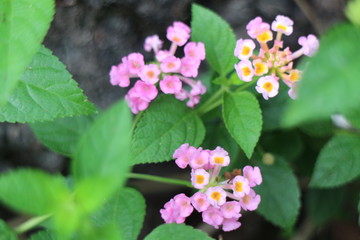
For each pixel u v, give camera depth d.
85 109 0.23
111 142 0.18
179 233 0.22
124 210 0.24
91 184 0.18
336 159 0.26
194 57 0.24
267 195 0.27
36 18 0.20
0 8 0.20
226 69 0.25
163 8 0.31
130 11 0.31
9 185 0.19
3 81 0.20
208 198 0.22
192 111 0.25
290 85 0.23
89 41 0.31
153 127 0.24
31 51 0.20
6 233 0.20
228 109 0.24
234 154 0.26
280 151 0.29
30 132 0.31
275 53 0.23
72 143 0.26
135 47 0.31
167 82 0.24
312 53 0.23
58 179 0.19
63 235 0.19
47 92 0.23
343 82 0.16
